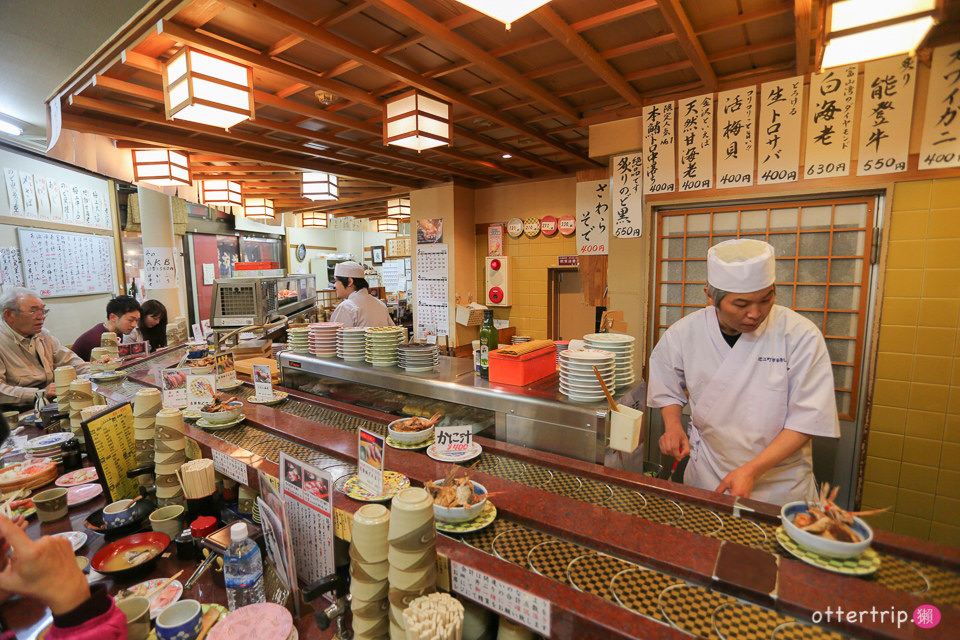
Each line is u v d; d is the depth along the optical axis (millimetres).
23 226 4629
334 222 14711
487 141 4715
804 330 1727
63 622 871
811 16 2352
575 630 863
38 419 2703
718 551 1025
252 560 1224
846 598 863
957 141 2508
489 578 973
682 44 2650
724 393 1857
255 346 3396
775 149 3012
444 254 6625
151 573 1395
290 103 3484
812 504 1101
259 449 1718
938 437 2701
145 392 1867
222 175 5930
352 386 2498
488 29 2639
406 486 1395
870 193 2789
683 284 3512
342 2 2363
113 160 4215
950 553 970
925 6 1643
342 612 1107
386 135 3443
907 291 2717
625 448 1525
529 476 1487
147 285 5168
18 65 2354
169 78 2598
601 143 3811
